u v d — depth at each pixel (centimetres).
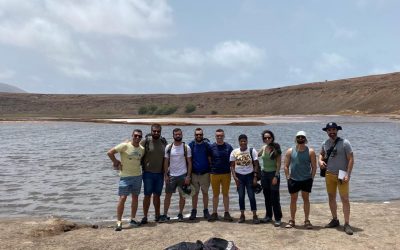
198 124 6819
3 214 1195
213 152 977
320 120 8194
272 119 8838
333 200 910
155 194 994
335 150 876
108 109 19250
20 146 3500
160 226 952
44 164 2314
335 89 14825
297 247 789
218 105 17912
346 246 791
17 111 18850
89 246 817
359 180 1703
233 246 698
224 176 980
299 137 891
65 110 19250
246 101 17375
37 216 1167
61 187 1612
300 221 993
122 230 928
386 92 12512
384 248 780
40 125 7819
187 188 977
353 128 5697
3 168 2155
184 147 980
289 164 920
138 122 7806
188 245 684
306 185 904
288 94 16338
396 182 1655
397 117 8631
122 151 948
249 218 1030
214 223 967
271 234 873
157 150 967
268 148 942
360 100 13075
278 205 936
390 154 2658
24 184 1677
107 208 1255
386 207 1130
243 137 958
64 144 3681
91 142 3906
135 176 950
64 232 945
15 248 808
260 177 961
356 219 995
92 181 1745
